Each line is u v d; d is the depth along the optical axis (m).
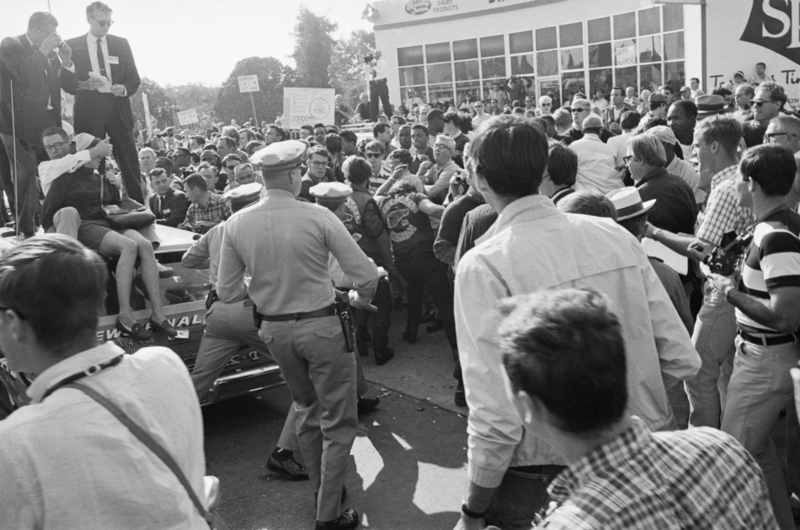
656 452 1.36
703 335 3.71
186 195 7.84
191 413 1.86
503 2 22.61
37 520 1.57
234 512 4.16
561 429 1.36
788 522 3.19
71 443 1.60
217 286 3.78
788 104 12.48
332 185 5.64
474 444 2.11
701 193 5.80
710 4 12.78
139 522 1.66
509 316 1.49
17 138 6.48
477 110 13.36
